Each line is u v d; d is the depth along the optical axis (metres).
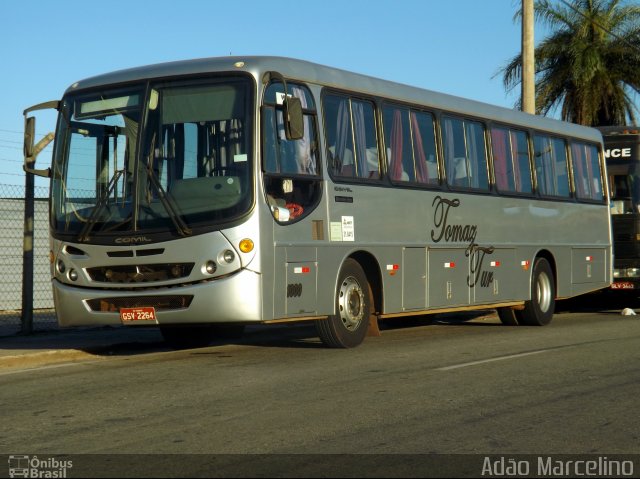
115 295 12.38
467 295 16.41
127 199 12.46
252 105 12.23
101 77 13.19
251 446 7.55
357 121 14.17
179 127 12.42
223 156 12.20
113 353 14.20
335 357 12.93
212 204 12.10
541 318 18.47
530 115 18.83
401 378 10.92
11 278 19.83
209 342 15.24
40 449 7.60
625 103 34.88
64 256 12.77
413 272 15.09
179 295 12.09
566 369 11.62
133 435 8.05
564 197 19.58
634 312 21.50
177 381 10.95
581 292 20.05
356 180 13.95
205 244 12.02
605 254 21.00
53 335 16.14
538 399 9.55
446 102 16.23
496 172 17.41
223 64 12.48
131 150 12.58
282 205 12.49
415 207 15.16
